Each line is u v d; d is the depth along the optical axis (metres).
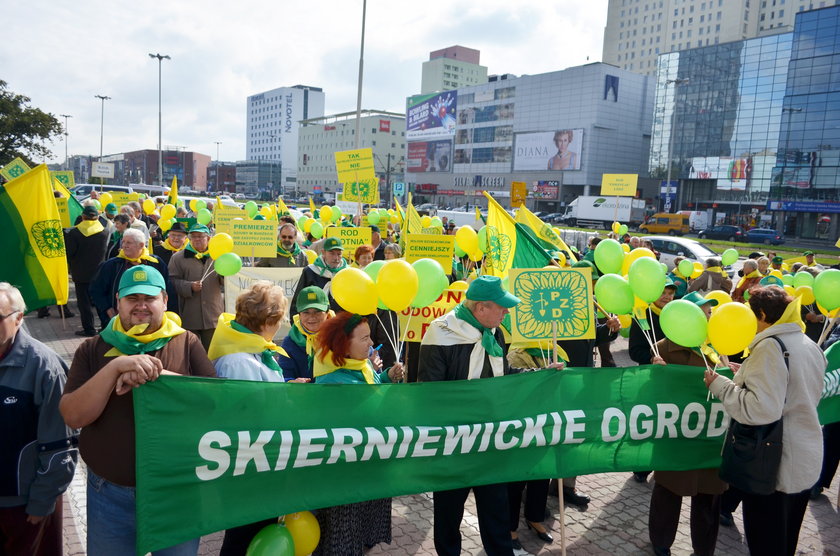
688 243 19.64
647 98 88.88
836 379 4.71
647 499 5.05
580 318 3.92
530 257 4.98
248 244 8.10
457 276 9.33
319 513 3.43
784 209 63.22
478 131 100.00
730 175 74.75
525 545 4.24
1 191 4.17
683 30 120.31
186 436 2.76
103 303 6.44
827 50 58.47
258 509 2.98
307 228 12.59
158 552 2.79
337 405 3.18
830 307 4.55
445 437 3.44
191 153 164.12
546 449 3.74
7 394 2.71
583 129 85.19
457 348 3.61
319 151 145.00
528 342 4.27
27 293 4.28
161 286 2.71
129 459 2.62
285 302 3.34
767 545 3.60
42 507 2.76
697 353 4.20
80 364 2.60
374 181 11.01
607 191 17.17
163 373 2.66
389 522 3.82
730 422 3.70
